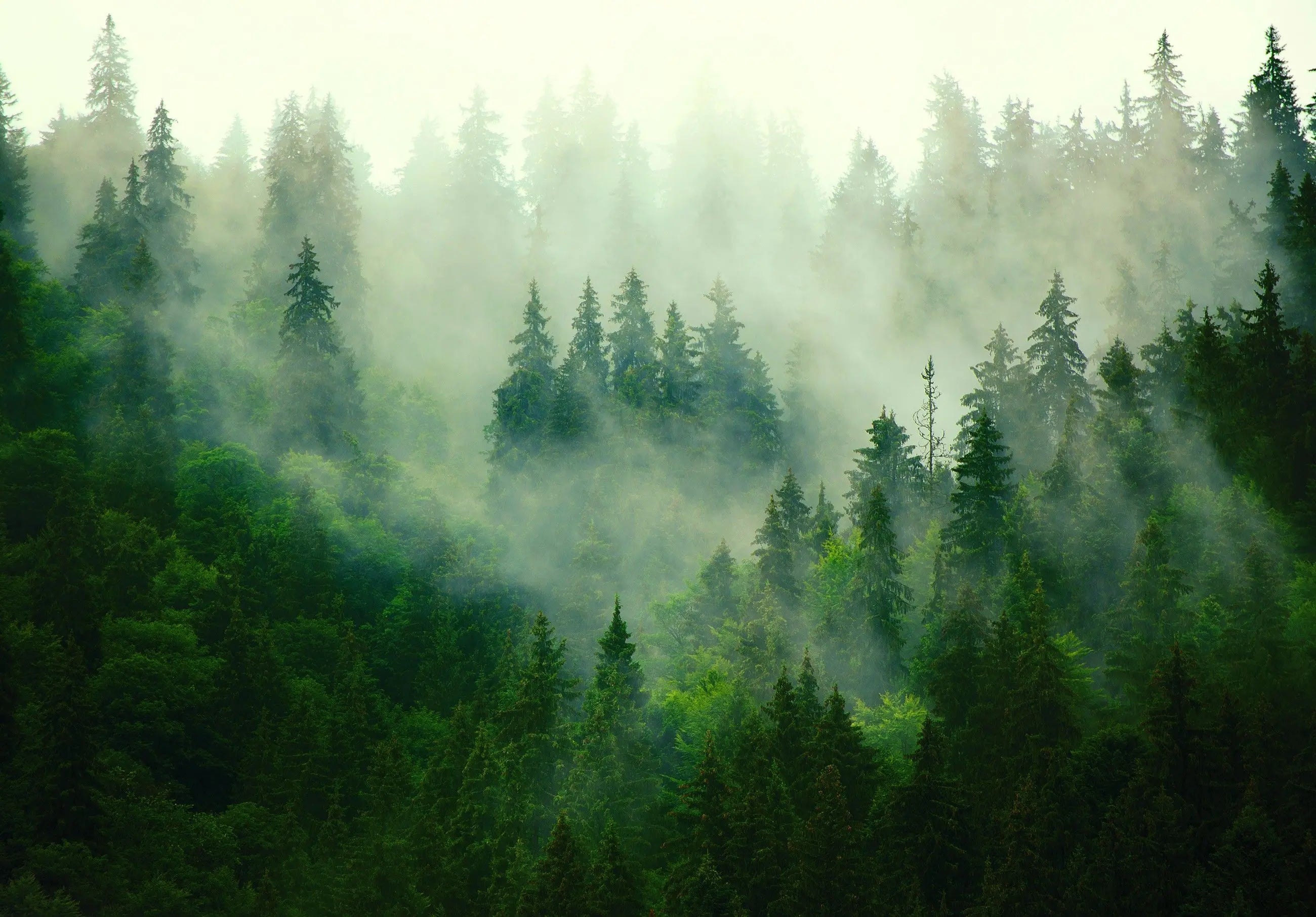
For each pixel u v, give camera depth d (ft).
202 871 133.80
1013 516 195.42
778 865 125.18
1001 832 126.21
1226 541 174.50
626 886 124.77
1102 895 114.83
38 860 120.26
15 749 132.67
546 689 160.45
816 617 197.98
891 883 124.16
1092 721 148.36
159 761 157.17
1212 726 128.36
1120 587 179.83
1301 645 141.38
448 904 136.36
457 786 153.28
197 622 188.03
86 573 169.48
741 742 151.23
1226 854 111.86
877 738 159.53
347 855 135.64
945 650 168.35
